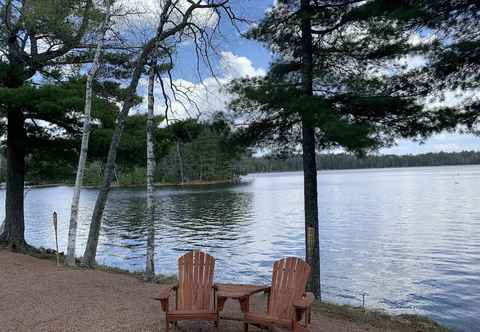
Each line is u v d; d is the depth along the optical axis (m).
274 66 11.05
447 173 125.62
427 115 9.47
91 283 9.54
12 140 16.94
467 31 8.23
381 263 18.78
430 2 7.88
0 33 15.48
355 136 8.34
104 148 15.79
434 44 8.65
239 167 118.94
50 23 14.64
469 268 17.45
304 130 11.12
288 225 32.06
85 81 16.81
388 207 41.38
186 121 11.60
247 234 28.42
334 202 48.78
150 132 10.59
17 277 10.23
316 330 7.01
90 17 14.03
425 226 28.50
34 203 60.50
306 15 10.00
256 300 9.23
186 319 5.76
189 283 6.37
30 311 7.11
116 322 6.45
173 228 32.38
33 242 27.12
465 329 11.12
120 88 16.58
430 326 9.17
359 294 14.35
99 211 12.48
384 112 9.85
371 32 9.88
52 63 16.23
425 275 16.62
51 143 16.77
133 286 9.53
